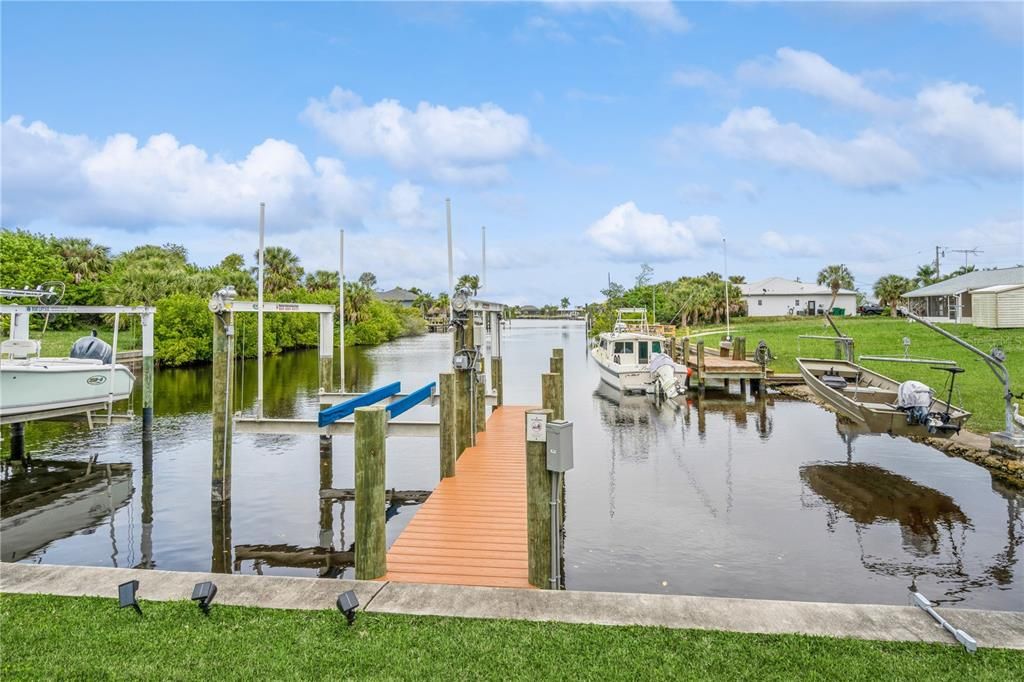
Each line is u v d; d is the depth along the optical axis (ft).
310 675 12.44
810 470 39.22
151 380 44.06
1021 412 46.50
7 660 13.00
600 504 33.04
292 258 192.34
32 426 54.80
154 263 168.35
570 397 75.66
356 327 202.59
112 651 13.32
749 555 26.07
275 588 16.30
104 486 37.37
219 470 33.94
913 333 103.91
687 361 80.59
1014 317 100.32
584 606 15.17
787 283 204.33
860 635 13.66
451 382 30.27
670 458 43.24
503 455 35.04
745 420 57.67
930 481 35.94
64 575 17.08
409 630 14.07
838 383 50.24
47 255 144.46
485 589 16.24
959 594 22.35
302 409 68.49
